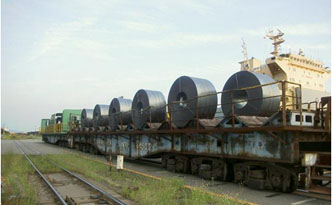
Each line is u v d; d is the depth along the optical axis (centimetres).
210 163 1174
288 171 860
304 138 879
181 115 1291
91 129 2584
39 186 1001
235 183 1046
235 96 1094
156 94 1653
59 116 4250
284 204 750
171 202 739
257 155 941
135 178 1130
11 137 7781
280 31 3033
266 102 991
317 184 895
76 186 1005
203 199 759
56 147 3594
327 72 2816
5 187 879
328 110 932
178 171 1327
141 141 1672
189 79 1251
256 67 2683
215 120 1237
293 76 2456
